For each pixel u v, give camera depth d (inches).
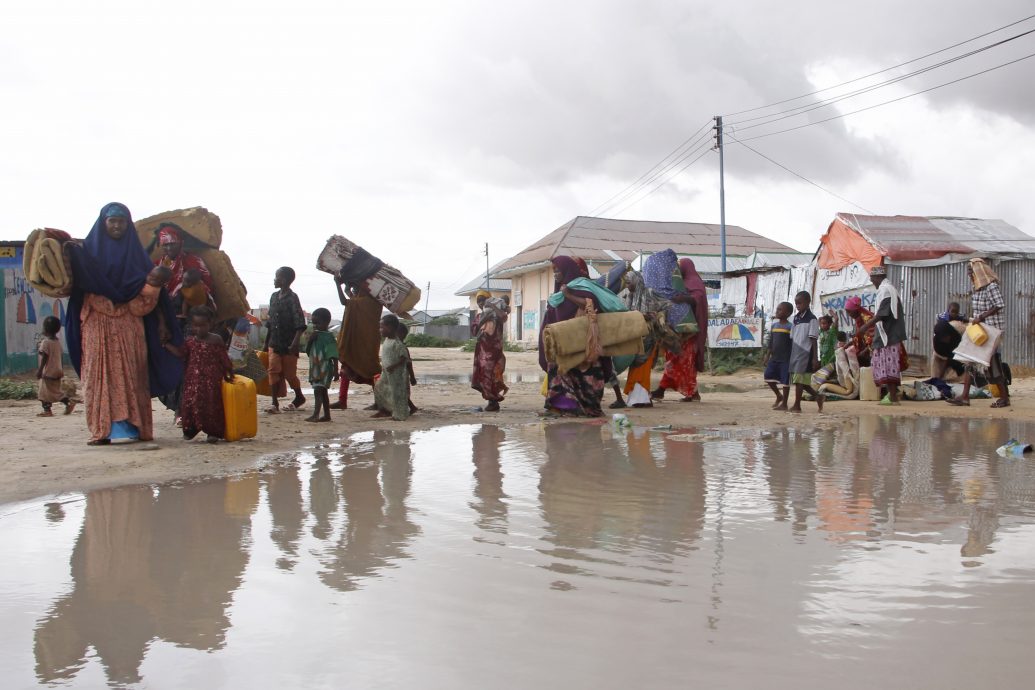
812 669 105.9
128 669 108.7
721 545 165.2
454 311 3432.6
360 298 409.7
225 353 307.6
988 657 109.2
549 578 144.2
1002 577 143.3
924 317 700.7
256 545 166.9
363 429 354.9
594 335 392.5
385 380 387.5
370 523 184.4
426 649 113.7
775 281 853.8
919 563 152.1
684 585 139.9
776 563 152.5
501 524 183.3
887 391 477.1
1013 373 684.1
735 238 1749.5
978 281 456.4
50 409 419.2
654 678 103.7
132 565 153.6
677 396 527.2
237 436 306.8
